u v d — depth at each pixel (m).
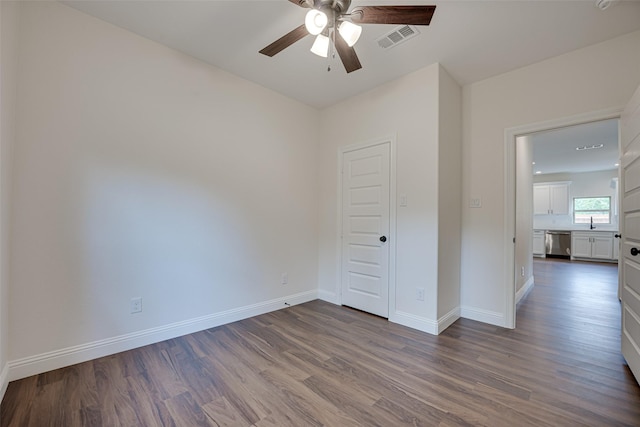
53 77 2.04
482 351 2.38
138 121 2.42
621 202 2.31
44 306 2.00
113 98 2.30
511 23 2.21
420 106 2.90
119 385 1.88
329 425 1.54
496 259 2.99
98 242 2.23
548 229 8.09
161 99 2.55
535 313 3.35
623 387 1.87
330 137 3.85
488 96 3.06
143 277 2.45
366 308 3.38
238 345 2.49
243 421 1.57
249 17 2.21
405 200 3.01
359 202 3.48
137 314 2.42
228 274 3.01
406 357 2.29
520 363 2.19
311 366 2.14
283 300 3.54
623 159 2.24
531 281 4.82
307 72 3.01
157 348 2.41
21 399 1.71
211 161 2.88
